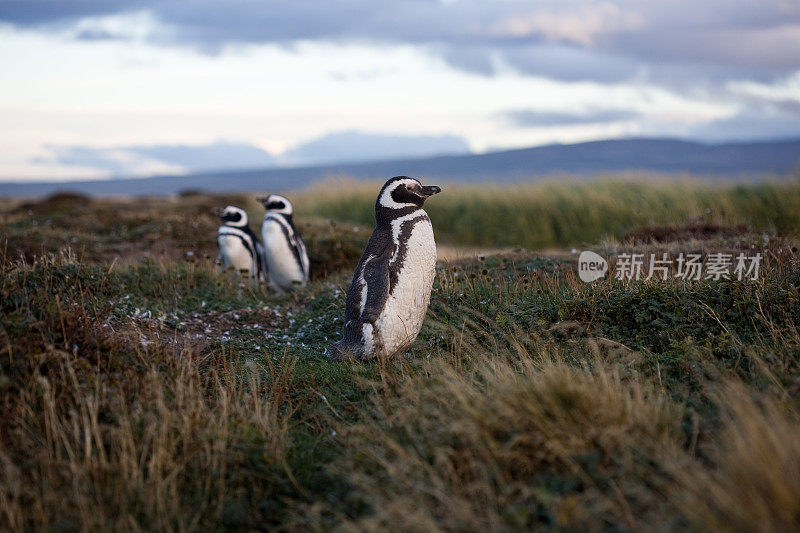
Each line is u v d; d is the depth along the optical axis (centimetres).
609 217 1736
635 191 1792
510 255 883
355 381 523
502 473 342
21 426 395
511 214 1869
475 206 1950
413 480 343
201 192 2823
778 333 502
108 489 356
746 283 577
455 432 371
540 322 585
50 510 348
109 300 670
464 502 315
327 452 419
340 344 593
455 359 540
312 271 1120
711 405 414
